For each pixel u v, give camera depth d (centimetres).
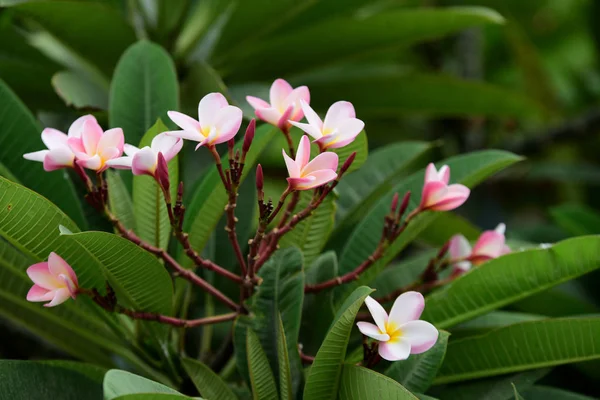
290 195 179
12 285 172
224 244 183
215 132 155
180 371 171
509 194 291
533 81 278
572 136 265
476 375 169
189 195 180
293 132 182
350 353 173
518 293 168
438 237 201
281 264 166
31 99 204
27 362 162
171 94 180
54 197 173
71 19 193
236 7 203
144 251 157
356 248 177
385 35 208
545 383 191
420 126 269
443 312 170
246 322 164
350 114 159
